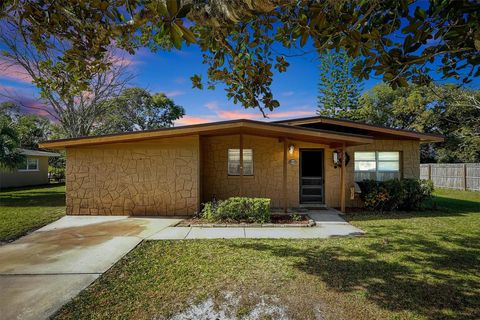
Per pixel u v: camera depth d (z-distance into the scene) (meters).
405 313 2.86
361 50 2.71
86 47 3.48
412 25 2.46
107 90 17.03
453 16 2.32
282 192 9.90
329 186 9.98
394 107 23.95
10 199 12.30
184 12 1.93
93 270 4.02
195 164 8.46
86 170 8.50
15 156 13.65
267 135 9.19
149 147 8.55
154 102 27.61
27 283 3.57
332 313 2.86
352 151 10.09
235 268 4.07
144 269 4.05
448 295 3.23
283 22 3.46
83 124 16.70
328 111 23.91
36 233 6.25
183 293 3.30
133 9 3.00
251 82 4.30
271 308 2.97
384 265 4.16
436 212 8.81
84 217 8.10
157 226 6.95
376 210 9.09
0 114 18.47
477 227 6.70
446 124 20.41
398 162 10.13
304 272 3.91
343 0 2.36
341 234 6.12
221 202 7.61
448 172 16.56
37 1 3.10
